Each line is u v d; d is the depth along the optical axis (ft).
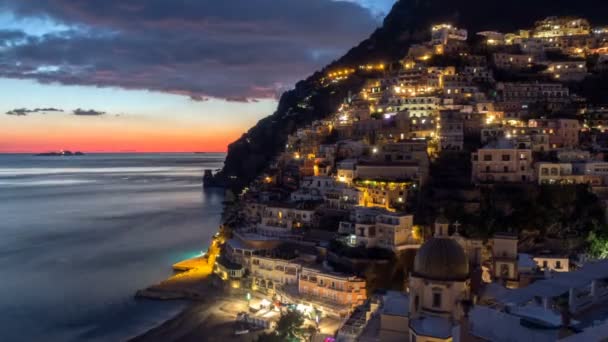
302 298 321.11
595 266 122.93
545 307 106.83
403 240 348.59
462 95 572.10
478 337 105.81
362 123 577.84
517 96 581.94
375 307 236.43
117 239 570.87
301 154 620.90
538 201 380.78
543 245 350.84
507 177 412.36
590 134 489.26
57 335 301.63
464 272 185.88
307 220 422.82
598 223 360.28
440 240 189.78
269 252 389.39
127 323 319.68
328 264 346.13
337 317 298.35
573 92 596.29
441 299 183.32
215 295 365.81
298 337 262.06
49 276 422.41
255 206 484.33
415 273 190.08
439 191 411.34
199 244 542.16
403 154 454.81
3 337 299.17
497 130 474.08
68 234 600.80
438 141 486.79
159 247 529.04
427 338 165.99
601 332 89.35
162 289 378.12
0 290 384.68
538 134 456.45
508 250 283.79
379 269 328.49
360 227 354.74
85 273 431.43
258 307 333.83
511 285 265.34
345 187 446.19
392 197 417.49
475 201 388.37
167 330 305.53
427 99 559.38
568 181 396.57
